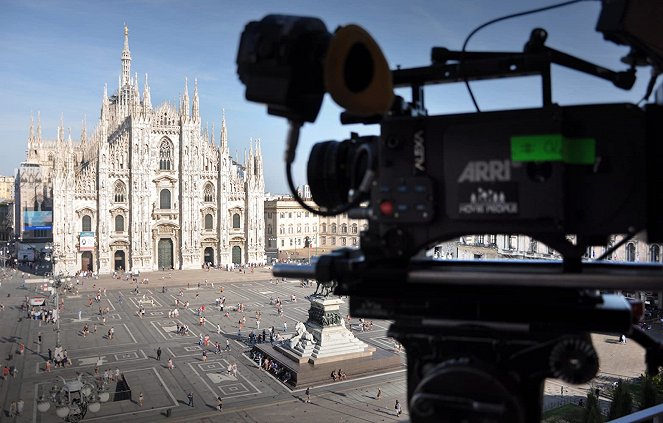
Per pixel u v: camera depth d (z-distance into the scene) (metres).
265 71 3.69
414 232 4.36
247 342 60.22
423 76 4.77
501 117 4.11
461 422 3.97
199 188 114.88
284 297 88.44
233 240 119.50
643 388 30.81
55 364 51.59
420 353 4.52
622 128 3.92
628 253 30.47
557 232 4.01
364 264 4.52
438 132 4.25
